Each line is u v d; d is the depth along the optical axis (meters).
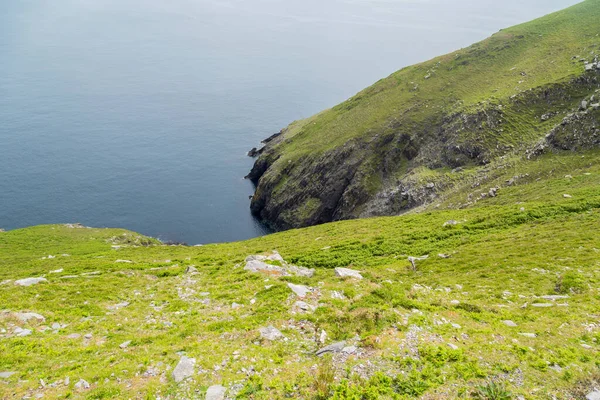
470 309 21.33
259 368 14.80
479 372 14.17
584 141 67.69
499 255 33.19
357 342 16.47
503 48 130.88
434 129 107.81
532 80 101.88
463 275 30.28
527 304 22.47
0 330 19.22
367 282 24.38
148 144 175.25
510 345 16.30
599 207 40.34
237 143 185.00
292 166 125.69
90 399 13.14
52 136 173.12
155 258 45.53
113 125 194.50
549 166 66.81
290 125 182.75
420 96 124.75
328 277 26.11
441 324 18.44
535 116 90.00
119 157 158.88
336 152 117.12
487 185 72.94
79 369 15.15
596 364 14.88
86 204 120.75
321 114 169.75
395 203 95.25
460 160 92.50
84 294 26.38
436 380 13.85
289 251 45.97
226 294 24.23
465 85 120.06
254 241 60.19
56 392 13.59
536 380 13.91
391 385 13.64
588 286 23.95
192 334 18.66
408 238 43.25
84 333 19.72
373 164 109.56
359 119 130.00
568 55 106.44
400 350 15.68
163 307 23.97
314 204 112.50
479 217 45.41
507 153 83.62
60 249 55.47
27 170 139.75
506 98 97.81
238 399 13.02
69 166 146.38
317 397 13.07
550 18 140.38
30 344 17.52
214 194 135.38
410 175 98.69
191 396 13.28
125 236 70.62
